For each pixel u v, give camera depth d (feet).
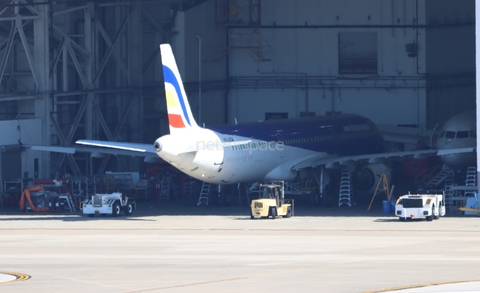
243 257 391.24
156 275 336.49
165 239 482.28
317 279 319.68
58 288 307.58
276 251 414.00
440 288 296.51
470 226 540.11
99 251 423.64
